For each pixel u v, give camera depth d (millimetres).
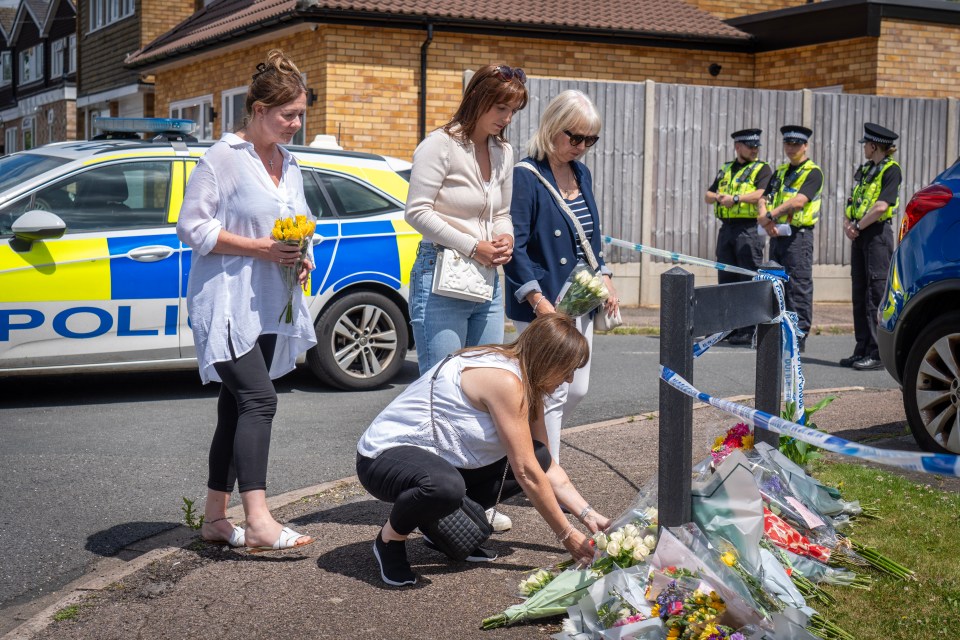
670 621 3148
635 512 3707
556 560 4168
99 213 7180
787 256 10188
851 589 3732
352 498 5121
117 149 7371
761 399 4461
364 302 7938
